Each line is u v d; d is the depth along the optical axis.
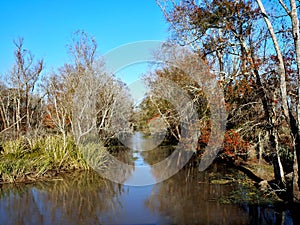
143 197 6.34
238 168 9.05
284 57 6.91
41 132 12.34
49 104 13.36
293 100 6.86
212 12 8.21
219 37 9.17
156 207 5.62
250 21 7.78
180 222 4.83
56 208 5.58
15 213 5.29
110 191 6.80
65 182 7.56
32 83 15.16
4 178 7.39
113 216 5.14
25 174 7.69
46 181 7.60
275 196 6.00
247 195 6.20
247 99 7.92
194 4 9.11
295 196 5.29
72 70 12.45
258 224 4.62
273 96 6.77
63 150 9.02
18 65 14.56
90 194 6.57
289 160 7.96
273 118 6.72
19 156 8.64
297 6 6.27
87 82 10.75
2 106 14.53
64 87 12.27
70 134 10.82
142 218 5.05
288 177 6.63
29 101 14.88
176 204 5.77
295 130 5.67
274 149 6.94
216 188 6.91
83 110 10.47
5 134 11.41
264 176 7.71
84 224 4.79
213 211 5.29
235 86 8.01
